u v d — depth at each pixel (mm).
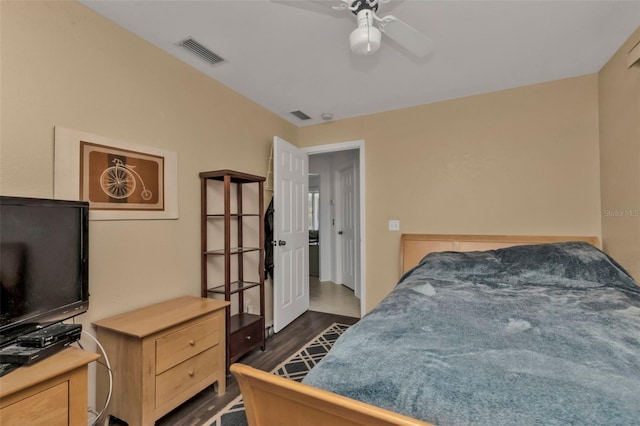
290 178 3281
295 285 3373
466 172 2920
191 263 2285
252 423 927
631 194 2012
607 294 1743
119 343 1589
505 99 2766
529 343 1136
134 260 1889
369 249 3324
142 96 1952
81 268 1449
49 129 1503
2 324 1130
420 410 775
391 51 2119
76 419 1162
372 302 3307
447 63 2291
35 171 1452
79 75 1628
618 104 2143
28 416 1024
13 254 1174
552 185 2617
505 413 727
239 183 2768
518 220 2730
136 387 1533
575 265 2076
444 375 895
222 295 2547
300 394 785
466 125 2916
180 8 1678
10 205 1164
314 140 3660
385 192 3262
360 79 2543
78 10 1626
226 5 1654
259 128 3066
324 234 5453
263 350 2580
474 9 1681
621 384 839
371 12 1420
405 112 3174
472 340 1163
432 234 3027
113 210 1766
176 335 1696
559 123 2588
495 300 1698
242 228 2803
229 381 2133
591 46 2074
